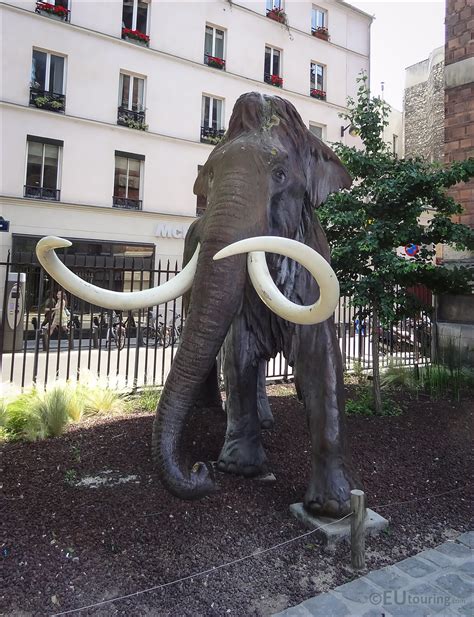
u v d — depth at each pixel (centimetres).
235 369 359
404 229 578
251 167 290
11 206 1535
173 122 1827
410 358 905
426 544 307
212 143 1903
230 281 267
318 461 309
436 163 612
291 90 2095
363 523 275
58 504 320
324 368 314
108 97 1694
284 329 331
